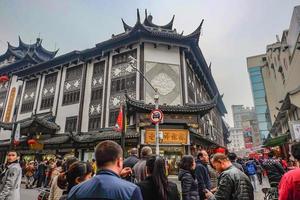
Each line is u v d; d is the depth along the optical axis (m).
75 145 23.36
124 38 24.75
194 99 26.92
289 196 2.52
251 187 3.47
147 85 22.52
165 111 18.42
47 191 5.07
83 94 26.70
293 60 21.28
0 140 32.97
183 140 18.19
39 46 42.84
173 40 24.55
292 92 20.08
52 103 29.38
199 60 29.94
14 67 38.25
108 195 1.89
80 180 3.32
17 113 33.09
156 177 3.04
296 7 20.62
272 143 24.95
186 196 4.08
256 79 69.19
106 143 2.28
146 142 18.00
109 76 25.47
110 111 23.81
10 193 4.62
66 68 30.28
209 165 6.34
